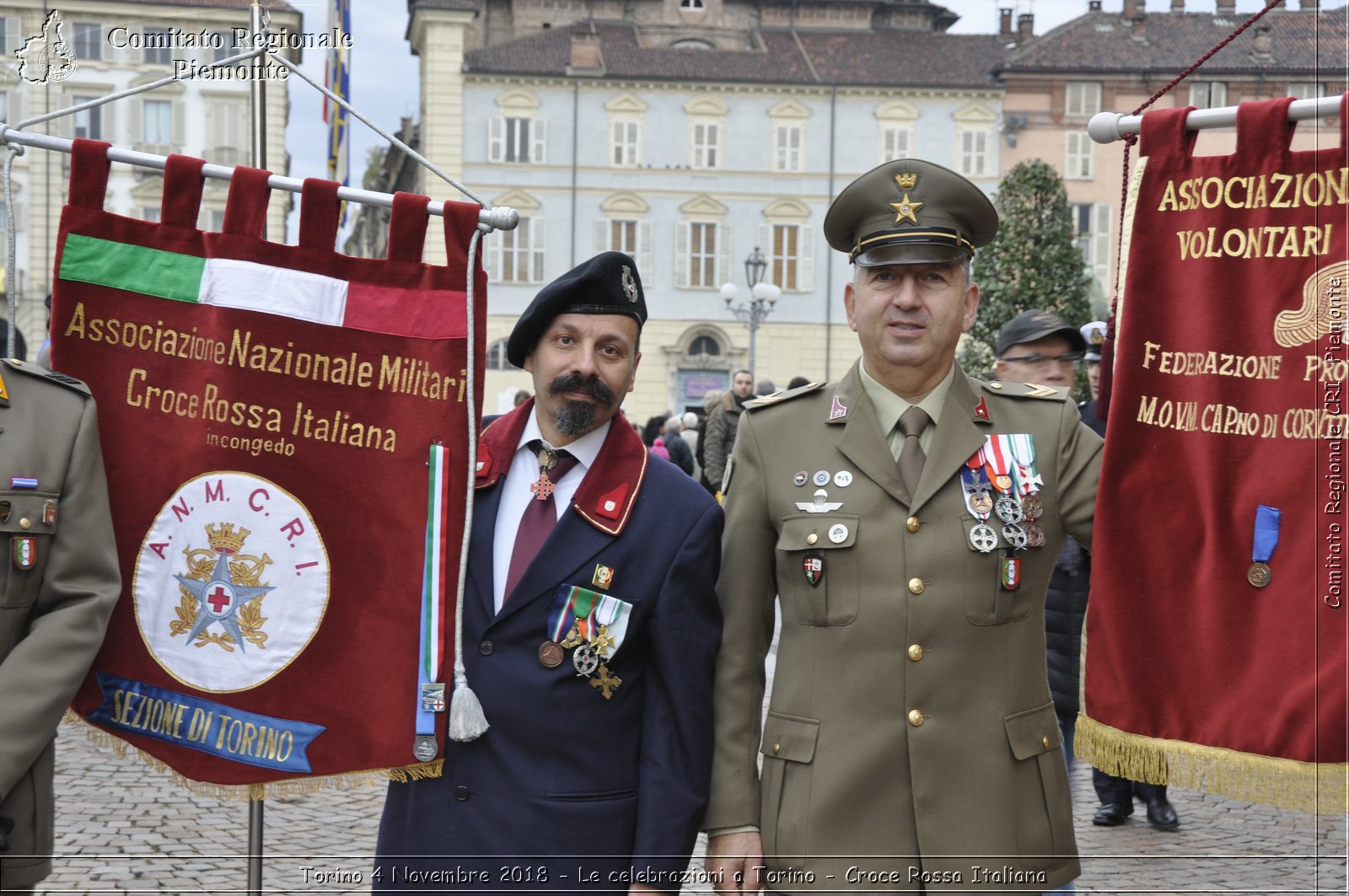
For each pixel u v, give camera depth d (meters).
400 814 3.20
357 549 3.26
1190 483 2.93
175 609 3.27
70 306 3.27
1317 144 3.17
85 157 3.26
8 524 2.93
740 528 3.29
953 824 3.00
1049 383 5.29
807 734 3.11
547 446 3.23
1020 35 49.44
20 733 2.86
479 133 40.66
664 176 41.25
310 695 3.23
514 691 3.11
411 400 3.27
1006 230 27.08
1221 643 2.87
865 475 3.18
